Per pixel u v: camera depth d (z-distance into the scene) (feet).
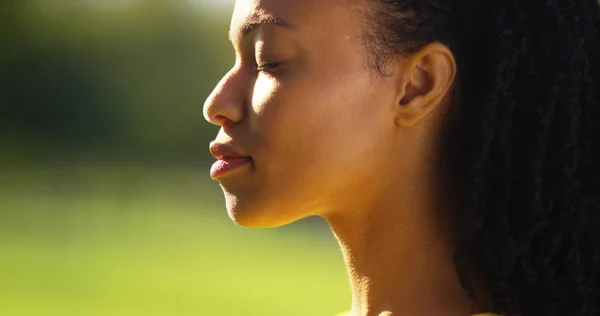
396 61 6.95
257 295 37.76
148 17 83.20
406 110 6.97
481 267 7.03
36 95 81.30
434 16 7.02
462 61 7.13
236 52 7.27
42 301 35.73
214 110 7.03
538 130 6.88
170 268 44.11
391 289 7.27
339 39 6.84
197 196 67.46
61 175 70.18
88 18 83.76
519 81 7.00
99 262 44.96
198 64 81.00
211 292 38.34
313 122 6.80
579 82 7.05
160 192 67.82
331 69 6.81
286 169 6.86
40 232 52.19
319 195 6.97
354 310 7.53
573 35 7.06
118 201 63.77
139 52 82.12
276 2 6.91
